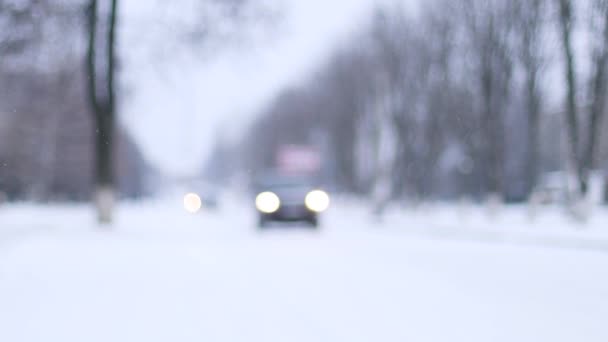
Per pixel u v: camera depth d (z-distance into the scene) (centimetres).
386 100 3512
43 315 623
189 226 2419
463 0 2658
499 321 598
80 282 844
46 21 1823
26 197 5738
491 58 2561
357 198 5347
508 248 1446
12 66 2114
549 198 4428
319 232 2059
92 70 1931
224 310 650
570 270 1007
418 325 580
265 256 1220
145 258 1158
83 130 4972
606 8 1983
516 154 4444
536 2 2391
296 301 705
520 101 2767
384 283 848
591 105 2097
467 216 3003
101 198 2027
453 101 3088
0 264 1043
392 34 3459
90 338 527
